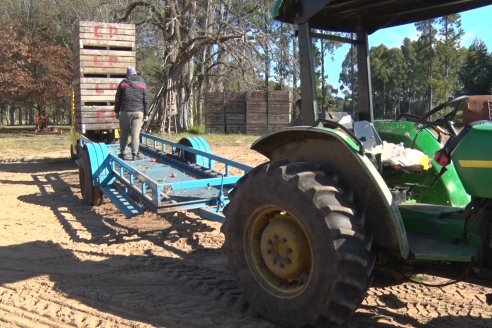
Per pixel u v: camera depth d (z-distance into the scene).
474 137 3.35
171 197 6.20
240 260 4.00
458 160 3.40
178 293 4.66
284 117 27.17
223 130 28.42
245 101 27.86
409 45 45.09
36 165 14.29
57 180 11.66
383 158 4.01
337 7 4.14
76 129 12.86
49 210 8.49
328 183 3.52
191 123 29.92
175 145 8.63
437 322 4.04
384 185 3.39
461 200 4.29
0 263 5.65
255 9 27.25
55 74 35.03
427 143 4.45
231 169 11.88
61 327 3.99
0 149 19.02
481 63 40.84
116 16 28.80
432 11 4.38
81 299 4.54
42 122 35.91
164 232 6.91
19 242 6.55
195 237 6.66
